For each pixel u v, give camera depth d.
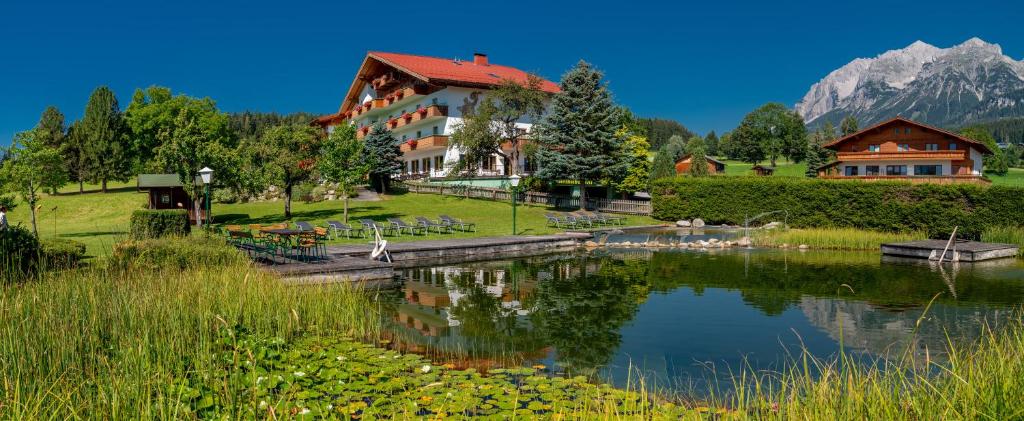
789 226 30.70
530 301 12.18
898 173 44.28
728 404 5.89
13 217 33.56
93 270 8.77
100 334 6.48
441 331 9.36
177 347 6.46
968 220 25.03
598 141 37.00
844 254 21.16
